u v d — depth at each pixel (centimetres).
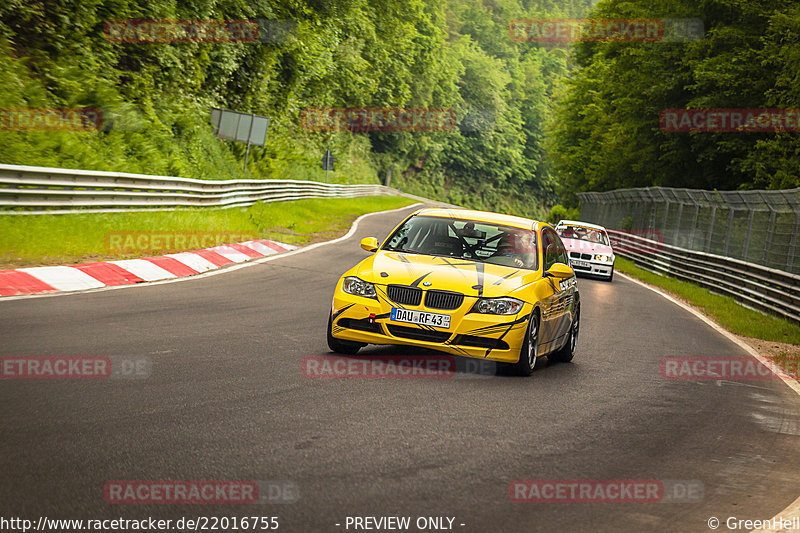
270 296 1473
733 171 4138
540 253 1061
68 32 2967
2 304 1119
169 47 3553
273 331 1109
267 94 5259
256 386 783
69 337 940
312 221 3706
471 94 13825
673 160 4609
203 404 700
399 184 11362
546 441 681
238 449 583
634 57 4691
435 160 12494
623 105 4844
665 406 886
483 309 930
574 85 7262
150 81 3525
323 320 1248
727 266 2622
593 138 6259
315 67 5725
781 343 1659
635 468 629
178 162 3238
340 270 2025
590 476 594
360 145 9556
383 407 742
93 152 2595
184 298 1348
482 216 1116
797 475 659
